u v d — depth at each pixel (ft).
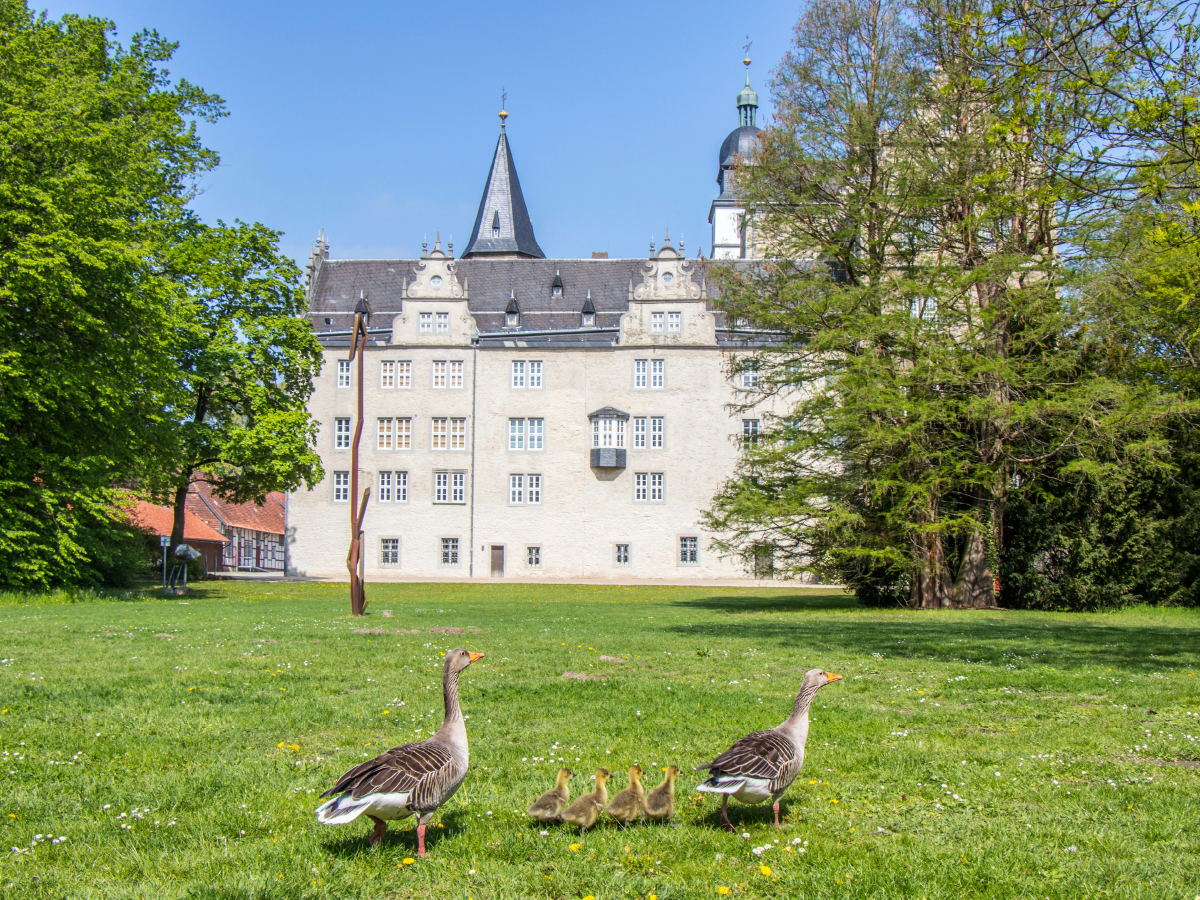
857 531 125.59
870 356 115.65
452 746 21.44
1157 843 22.76
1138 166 51.24
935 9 109.91
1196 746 32.76
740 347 220.02
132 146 128.06
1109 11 48.85
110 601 115.34
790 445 129.80
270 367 180.14
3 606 102.17
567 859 21.13
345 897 18.75
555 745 31.65
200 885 18.81
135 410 126.93
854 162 125.90
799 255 131.54
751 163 132.77
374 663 52.95
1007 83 52.95
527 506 226.79
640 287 228.22
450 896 19.03
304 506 227.61
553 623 87.61
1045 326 109.91
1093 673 52.11
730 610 117.60
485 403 228.22
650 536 225.76
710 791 21.08
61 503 117.50
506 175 298.35
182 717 35.86
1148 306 72.90
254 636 68.69
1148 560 115.24
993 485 117.80
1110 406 109.40
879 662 56.90
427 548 226.38
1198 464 115.65
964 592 124.06
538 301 245.65
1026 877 20.38
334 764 28.86
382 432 228.22
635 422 227.40
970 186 105.40
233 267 172.14
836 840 22.88
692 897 19.02
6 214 107.76
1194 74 48.47
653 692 43.09
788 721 23.79
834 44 127.13
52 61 123.65
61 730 33.04
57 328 116.06
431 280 229.04
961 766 29.84
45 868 20.07
